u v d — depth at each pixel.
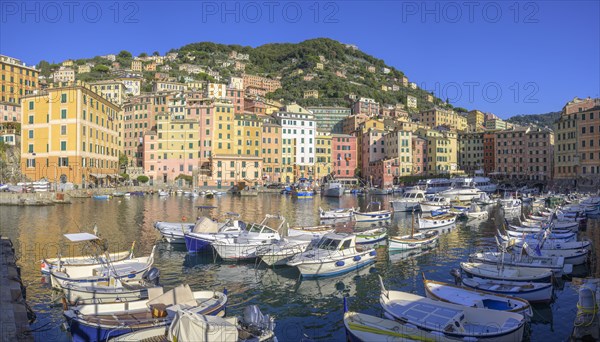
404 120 198.38
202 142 142.75
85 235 28.27
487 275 26.97
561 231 46.56
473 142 183.88
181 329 16.44
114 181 121.88
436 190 111.56
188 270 33.25
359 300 26.66
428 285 23.86
